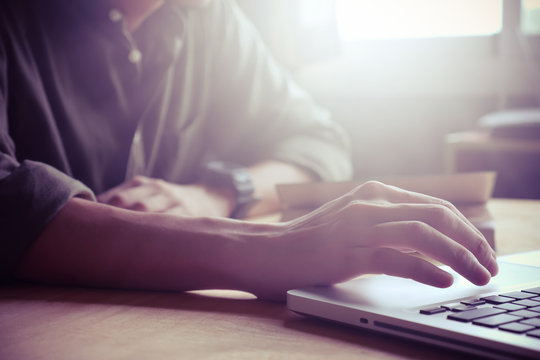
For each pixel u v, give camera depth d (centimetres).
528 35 225
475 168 199
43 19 94
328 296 45
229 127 129
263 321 45
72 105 97
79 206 60
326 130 133
